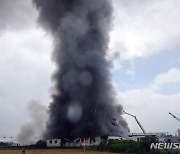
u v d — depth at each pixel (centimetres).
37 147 9238
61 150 7706
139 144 6222
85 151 7162
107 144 7350
